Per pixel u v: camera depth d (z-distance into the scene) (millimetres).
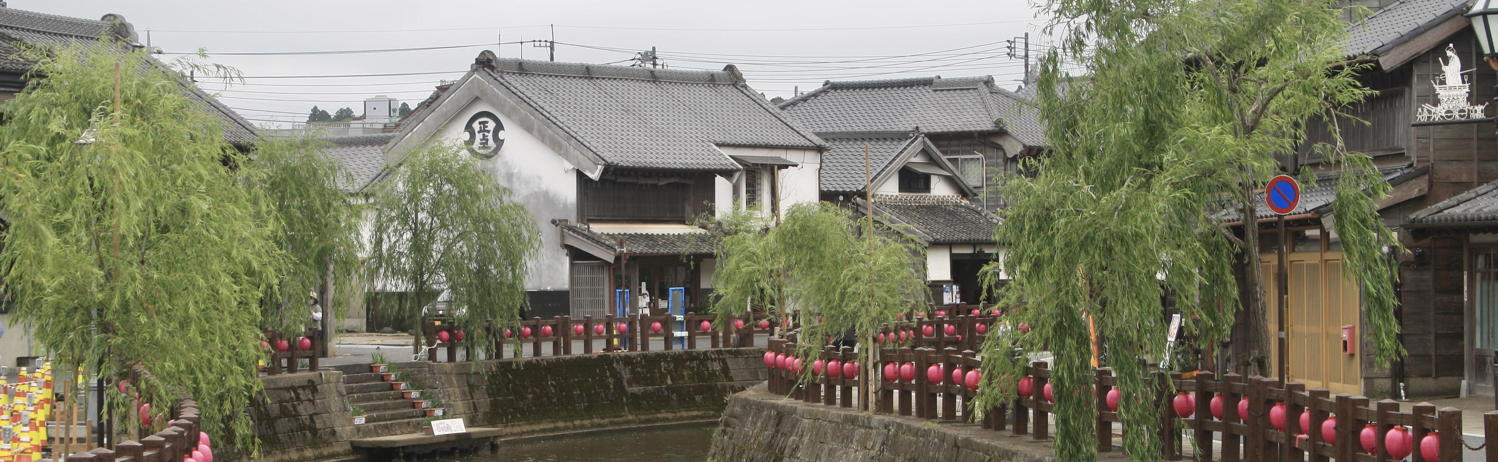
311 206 28531
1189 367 17188
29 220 14773
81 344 16078
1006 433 17844
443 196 30734
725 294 33938
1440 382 21062
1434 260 21078
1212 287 16109
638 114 44000
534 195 40938
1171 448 15391
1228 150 14258
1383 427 12453
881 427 19891
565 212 40250
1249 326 23625
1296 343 22781
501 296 30828
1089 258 13938
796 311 33969
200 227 16516
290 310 27250
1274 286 23328
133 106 17203
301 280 27844
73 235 15492
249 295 18500
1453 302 21109
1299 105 15852
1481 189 20031
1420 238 20047
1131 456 14461
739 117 46281
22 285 15969
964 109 52000
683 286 42500
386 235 31109
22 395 17641
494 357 31281
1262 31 15312
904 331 25062
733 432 24000
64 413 18703
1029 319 15812
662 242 40531
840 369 21688
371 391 29031
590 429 31719
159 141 16953
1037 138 50844
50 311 15805
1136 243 13695
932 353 19531
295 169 28422
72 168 15859
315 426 26719
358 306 44844
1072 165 15367
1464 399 20562
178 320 16375
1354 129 23203
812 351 22000
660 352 33812
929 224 45906
